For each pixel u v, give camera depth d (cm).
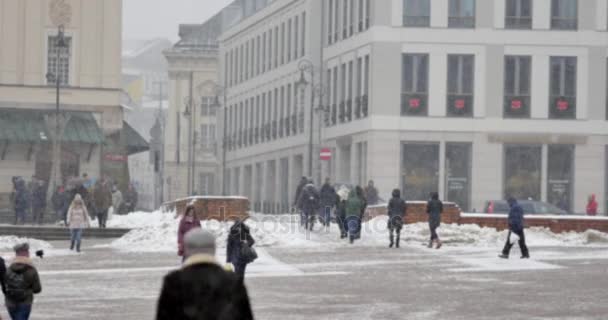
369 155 14188
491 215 9506
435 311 5019
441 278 6444
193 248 1970
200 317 1900
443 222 9506
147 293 5684
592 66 14288
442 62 14150
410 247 8688
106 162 14325
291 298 5475
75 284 6103
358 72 14900
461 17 14200
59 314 4884
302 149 17125
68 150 14150
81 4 14375
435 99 14162
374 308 5106
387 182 14125
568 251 8338
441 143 14150
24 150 14012
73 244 8425
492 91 14188
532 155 14275
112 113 14388
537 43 14238
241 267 5431
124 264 7306
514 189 14238
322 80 16388
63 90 14262
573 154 14300
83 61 14375
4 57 14175
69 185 11569
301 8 17275
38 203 11944
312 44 16812
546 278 6450
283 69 18162
